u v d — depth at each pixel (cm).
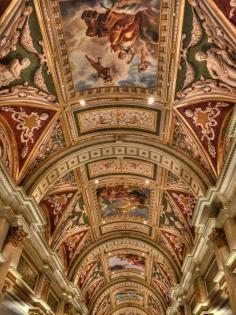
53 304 1664
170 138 1319
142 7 883
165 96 1155
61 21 903
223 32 767
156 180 1617
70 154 1354
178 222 1758
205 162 1194
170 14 874
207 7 759
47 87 1084
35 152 1227
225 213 1054
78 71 1084
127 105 1241
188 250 1705
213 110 1070
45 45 945
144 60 1055
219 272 1101
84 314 2402
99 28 944
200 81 1002
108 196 1875
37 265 1432
